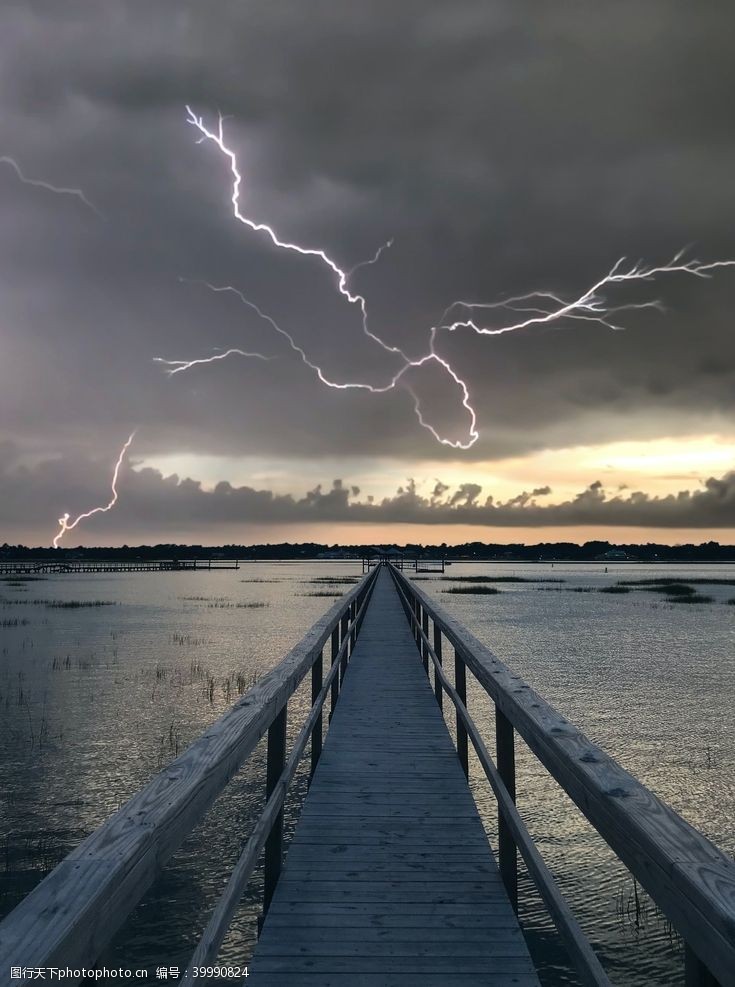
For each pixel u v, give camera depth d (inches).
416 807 187.0
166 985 213.3
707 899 45.2
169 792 70.2
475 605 1876.2
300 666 156.1
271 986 108.0
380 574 1739.7
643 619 1476.4
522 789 401.7
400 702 309.6
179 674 778.8
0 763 443.8
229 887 85.8
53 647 1016.2
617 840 64.4
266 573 5378.9
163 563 7775.6
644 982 229.3
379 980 109.7
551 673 792.9
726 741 501.4
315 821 177.3
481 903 135.2
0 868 297.9
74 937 43.8
